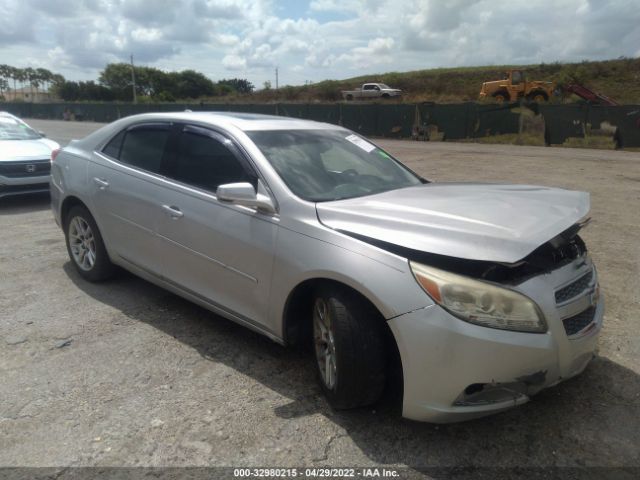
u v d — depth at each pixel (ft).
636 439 9.02
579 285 9.25
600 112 73.26
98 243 15.19
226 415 9.52
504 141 82.17
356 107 96.94
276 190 10.57
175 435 8.94
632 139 71.20
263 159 11.10
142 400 9.94
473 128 84.79
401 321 8.25
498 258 7.91
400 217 9.23
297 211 10.13
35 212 26.30
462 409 8.19
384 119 94.02
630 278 17.07
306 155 11.94
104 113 142.82
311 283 9.70
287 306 10.12
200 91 359.46
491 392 8.23
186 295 12.64
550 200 10.27
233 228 10.93
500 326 7.96
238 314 11.28
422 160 56.24
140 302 14.61
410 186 12.32
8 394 10.03
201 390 10.32
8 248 19.62
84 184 15.05
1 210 26.71
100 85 326.03
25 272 16.92
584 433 9.16
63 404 9.75
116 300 14.70
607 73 156.56
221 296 11.57
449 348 7.97
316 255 9.38
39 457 8.34
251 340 12.50
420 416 8.45
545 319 8.19
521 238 8.20
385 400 10.03
